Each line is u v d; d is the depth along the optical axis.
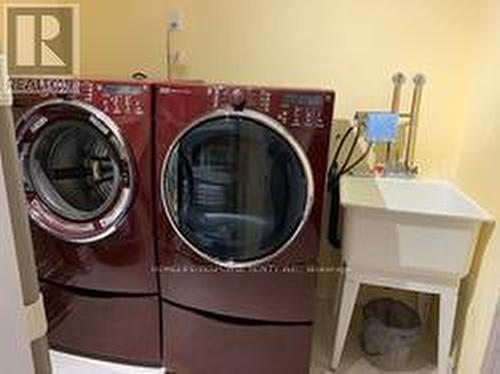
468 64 2.24
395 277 1.93
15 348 0.72
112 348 2.00
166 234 1.80
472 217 1.74
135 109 1.70
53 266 1.92
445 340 1.94
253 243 1.78
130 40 2.49
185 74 2.48
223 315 1.87
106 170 1.90
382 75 2.32
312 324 1.84
